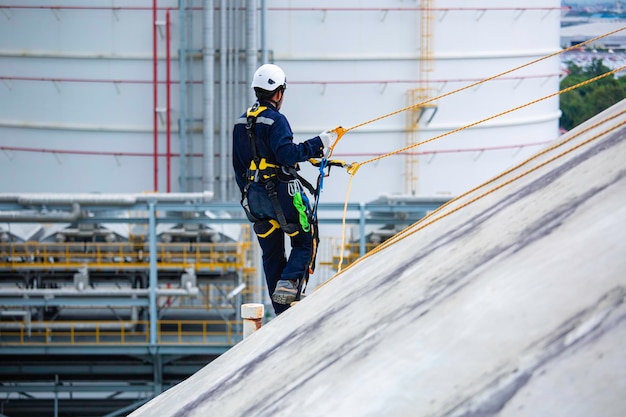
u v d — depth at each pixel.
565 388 5.04
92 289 42.50
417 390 5.78
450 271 7.46
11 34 55.12
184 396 8.54
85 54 54.44
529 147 57.53
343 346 7.27
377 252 10.27
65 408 47.22
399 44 54.09
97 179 55.31
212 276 44.44
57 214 41.91
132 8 53.81
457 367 5.78
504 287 6.41
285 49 53.50
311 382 6.90
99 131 54.84
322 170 11.76
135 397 49.41
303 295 11.98
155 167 54.50
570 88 11.26
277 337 8.72
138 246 43.78
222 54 52.50
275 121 11.20
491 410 5.20
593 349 5.20
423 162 55.41
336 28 53.59
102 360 46.00
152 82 54.31
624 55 108.19
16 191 56.31
